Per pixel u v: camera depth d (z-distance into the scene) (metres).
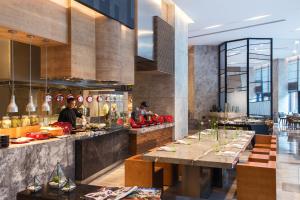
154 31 9.59
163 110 11.20
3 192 4.21
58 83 7.29
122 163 7.66
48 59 6.18
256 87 15.77
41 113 8.19
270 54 15.35
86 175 5.95
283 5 10.09
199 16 11.37
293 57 22.31
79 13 6.23
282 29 13.45
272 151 6.09
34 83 7.04
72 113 6.96
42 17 5.33
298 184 5.99
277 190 5.59
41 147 4.95
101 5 6.26
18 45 6.55
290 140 12.91
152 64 9.58
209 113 16.80
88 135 6.18
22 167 4.55
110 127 7.46
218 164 4.18
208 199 5.13
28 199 2.85
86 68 6.50
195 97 17.44
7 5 4.61
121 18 7.27
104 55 6.86
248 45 15.31
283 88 23.03
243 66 15.59
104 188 3.01
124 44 7.96
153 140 9.14
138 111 9.40
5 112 7.32
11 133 5.28
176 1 9.74
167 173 5.82
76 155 5.82
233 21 12.09
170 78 11.09
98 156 6.43
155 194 2.81
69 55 6.00
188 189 5.09
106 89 10.14
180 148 5.32
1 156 4.18
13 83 6.58
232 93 15.96
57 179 3.11
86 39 6.50
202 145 5.66
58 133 5.71
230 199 5.13
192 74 17.80
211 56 17.34
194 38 15.33
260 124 11.27
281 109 23.00
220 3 9.88
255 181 4.38
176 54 11.32
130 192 2.86
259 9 10.49
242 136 7.10
